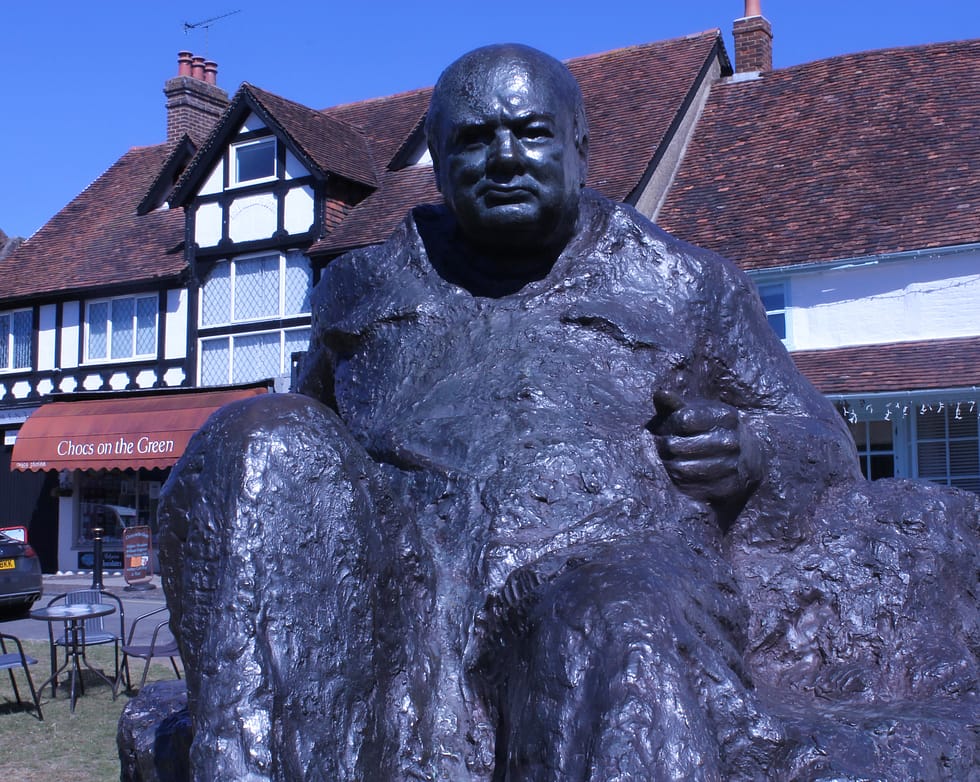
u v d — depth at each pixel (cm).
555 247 294
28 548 1424
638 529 243
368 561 221
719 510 265
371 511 227
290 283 1905
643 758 185
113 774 661
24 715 827
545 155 277
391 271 307
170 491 225
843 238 1486
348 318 305
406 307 296
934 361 1377
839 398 1370
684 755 186
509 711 214
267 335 1925
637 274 295
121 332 2084
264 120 1894
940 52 1752
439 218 313
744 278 308
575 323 283
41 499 2155
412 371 287
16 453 2014
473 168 277
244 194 1936
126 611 1367
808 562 273
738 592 249
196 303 1989
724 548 269
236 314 1955
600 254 297
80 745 734
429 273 302
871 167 1584
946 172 1526
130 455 1909
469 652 229
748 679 222
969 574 288
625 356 280
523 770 200
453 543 246
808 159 1645
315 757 201
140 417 1923
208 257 1973
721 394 295
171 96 2447
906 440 1483
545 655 205
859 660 262
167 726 249
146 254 2092
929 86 1692
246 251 1933
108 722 801
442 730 223
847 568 274
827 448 287
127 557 1722
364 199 1897
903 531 285
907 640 266
